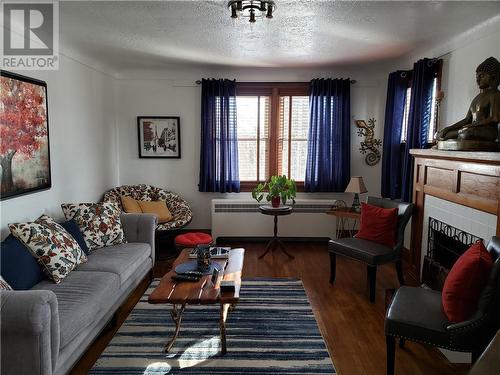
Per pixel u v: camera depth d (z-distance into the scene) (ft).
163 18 9.82
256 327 9.59
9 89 9.68
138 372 7.72
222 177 17.42
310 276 13.34
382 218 12.09
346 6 8.84
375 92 17.34
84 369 7.87
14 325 6.02
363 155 17.74
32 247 8.80
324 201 17.07
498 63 9.22
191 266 9.70
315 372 7.76
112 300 9.12
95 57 14.40
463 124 10.19
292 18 9.74
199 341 8.92
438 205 11.34
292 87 17.40
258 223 17.17
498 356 4.70
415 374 7.75
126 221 12.62
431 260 11.35
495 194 8.43
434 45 12.59
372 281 11.13
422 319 6.95
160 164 17.97
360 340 9.07
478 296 6.55
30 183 10.60
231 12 8.99
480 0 8.48
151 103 17.65
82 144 14.15
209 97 17.11
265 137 17.80
